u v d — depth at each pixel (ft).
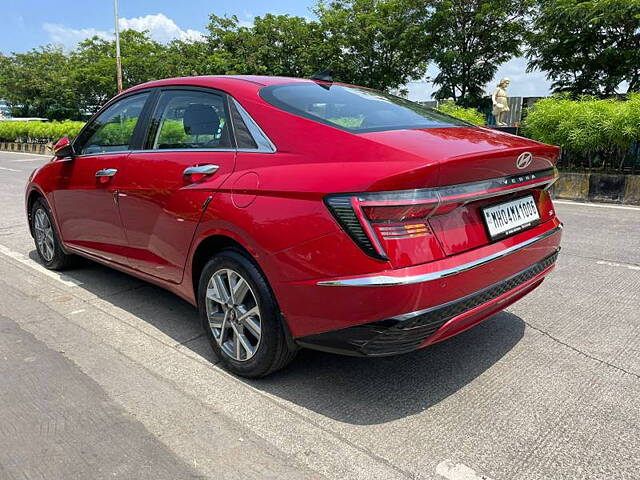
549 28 65.10
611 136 28.09
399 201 7.09
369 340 7.45
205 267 9.61
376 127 8.63
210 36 112.98
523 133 34.42
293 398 8.80
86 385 9.14
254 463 7.13
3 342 10.87
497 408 8.48
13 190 35.63
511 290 8.86
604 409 8.43
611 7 57.41
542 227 9.77
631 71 63.57
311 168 7.94
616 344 10.79
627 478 6.85
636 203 27.91
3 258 17.49
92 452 7.32
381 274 7.13
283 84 10.29
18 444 7.49
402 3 86.28
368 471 6.98
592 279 14.93
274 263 8.07
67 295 13.84
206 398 8.77
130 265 12.03
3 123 98.68
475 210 8.21
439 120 10.10
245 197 8.59
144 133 11.56
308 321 7.95
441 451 7.39
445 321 7.68
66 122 87.61
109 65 123.13
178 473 6.91
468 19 83.46
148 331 11.55
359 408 8.50
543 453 7.34
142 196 10.89
